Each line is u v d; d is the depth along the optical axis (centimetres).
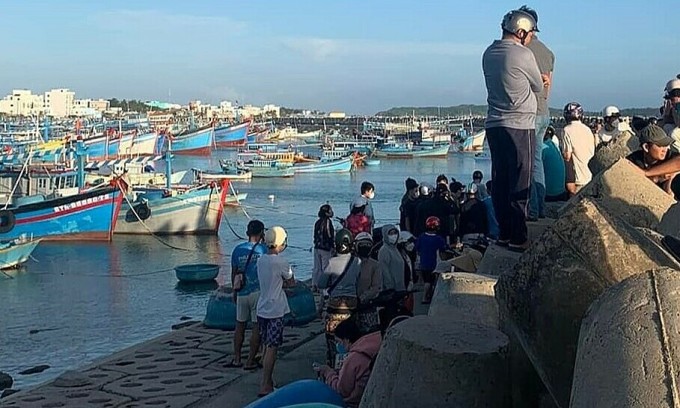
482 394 498
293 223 4722
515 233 734
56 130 12644
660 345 307
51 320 2231
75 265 3303
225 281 2911
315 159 9750
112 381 1041
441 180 1513
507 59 715
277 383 986
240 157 10206
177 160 10525
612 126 1266
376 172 9300
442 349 501
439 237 1280
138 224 4216
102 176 5297
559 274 426
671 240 435
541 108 911
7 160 6225
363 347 676
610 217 430
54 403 956
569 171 1052
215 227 4294
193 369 1091
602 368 318
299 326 1304
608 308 335
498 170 747
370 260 934
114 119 18425
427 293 1278
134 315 2300
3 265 3106
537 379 514
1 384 1523
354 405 661
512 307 447
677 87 945
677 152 741
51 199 3997
